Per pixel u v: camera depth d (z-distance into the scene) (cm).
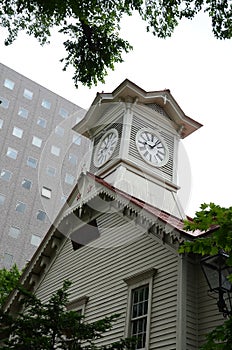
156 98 1706
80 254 1312
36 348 756
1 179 5069
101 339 1040
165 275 969
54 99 6097
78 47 859
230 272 672
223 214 583
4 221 4825
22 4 830
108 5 824
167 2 824
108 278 1141
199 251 612
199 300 905
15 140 5441
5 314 820
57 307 820
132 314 1005
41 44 910
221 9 809
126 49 866
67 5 778
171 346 857
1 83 5738
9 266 4572
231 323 543
